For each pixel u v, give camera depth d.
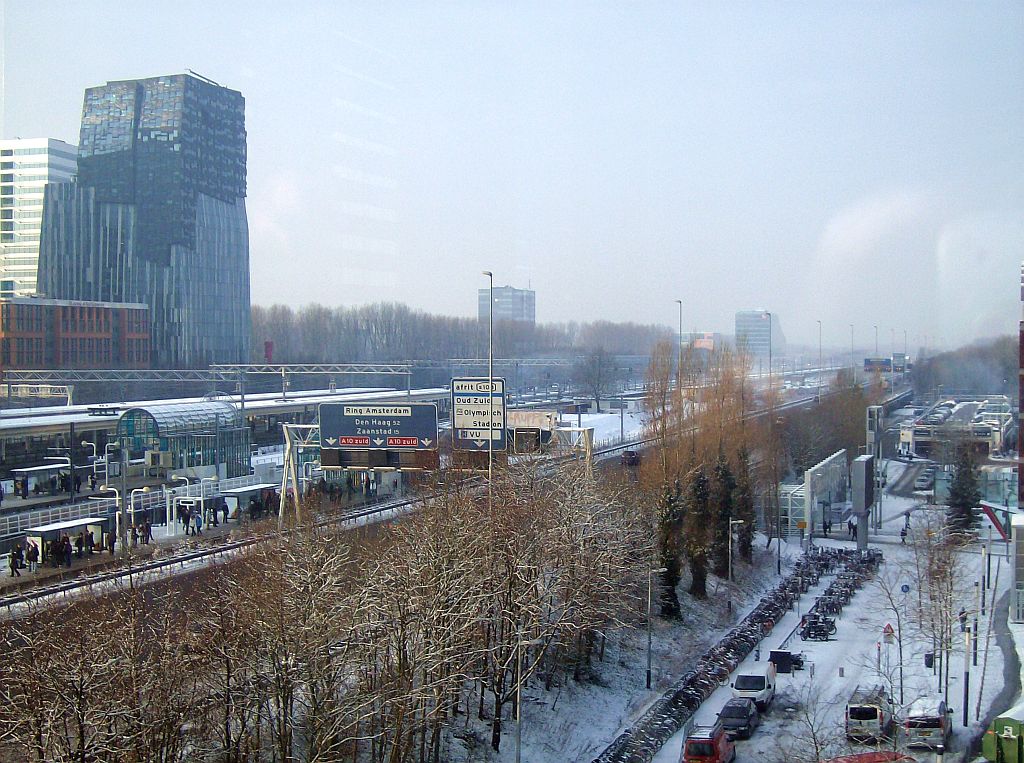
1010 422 70.75
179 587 37.88
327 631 26.89
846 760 29.61
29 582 40.56
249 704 27.20
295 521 46.09
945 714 33.53
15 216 106.69
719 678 43.59
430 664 29.41
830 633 50.09
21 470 63.91
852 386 109.44
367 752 31.20
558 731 37.12
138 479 67.00
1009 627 48.75
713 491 64.38
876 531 79.12
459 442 47.69
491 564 34.84
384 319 107.38
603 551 42.53
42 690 23.77
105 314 99.00
